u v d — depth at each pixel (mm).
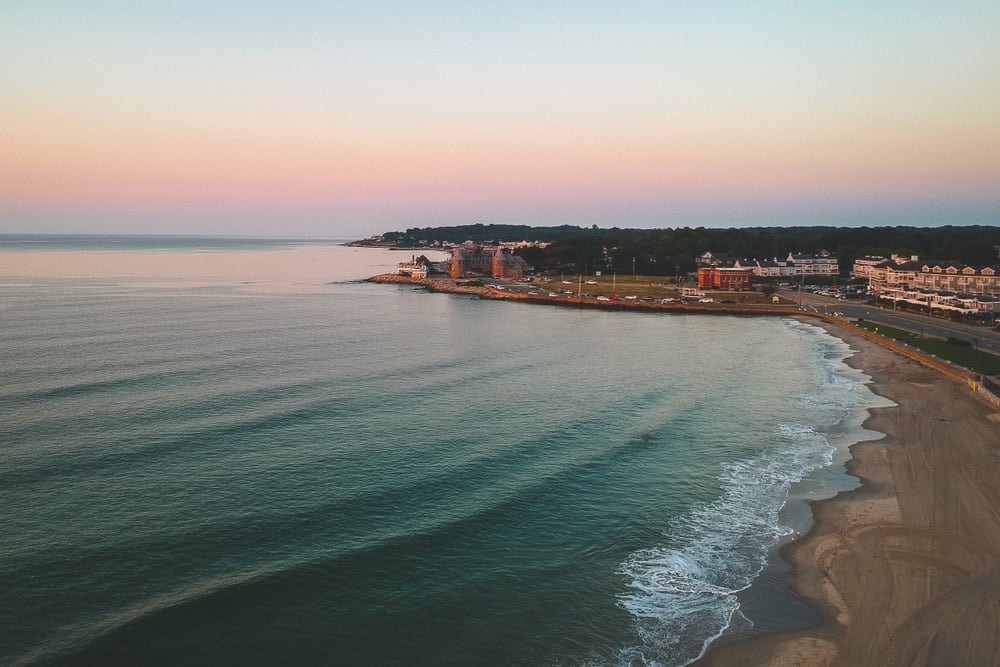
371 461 48781
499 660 27938
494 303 176500
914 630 29250
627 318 146000
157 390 66250
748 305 163250
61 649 27156
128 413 57969
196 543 36000
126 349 88625
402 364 84625
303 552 35469
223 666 26906
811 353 100812
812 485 46250
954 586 32844
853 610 31000
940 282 180875
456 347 100312
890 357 97438
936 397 71625
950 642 28344
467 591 32719
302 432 54688
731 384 77375
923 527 39469
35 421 54938
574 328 127250
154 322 115500
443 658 27969
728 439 56219
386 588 32656
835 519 40781
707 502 43406
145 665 26625
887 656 27547
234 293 180250
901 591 32469
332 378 74688
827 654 27844
